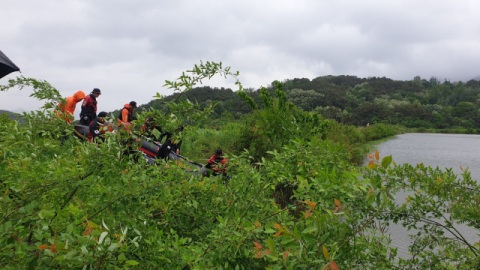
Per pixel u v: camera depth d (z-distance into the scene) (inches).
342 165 109.9
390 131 2059.5
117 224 83.8
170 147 250.5
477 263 109.3
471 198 125.3
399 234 216.2
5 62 130.2
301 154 112.4
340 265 105.1
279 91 449.1
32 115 109.0
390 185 81.3
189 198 113.1
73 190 91.5
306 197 88.2
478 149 1097.4
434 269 122.2
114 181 91.4
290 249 69.1
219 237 91.7
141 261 82.7
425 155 865.5
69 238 60.1
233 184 118.6
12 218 69.9
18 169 80.6
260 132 152.6
